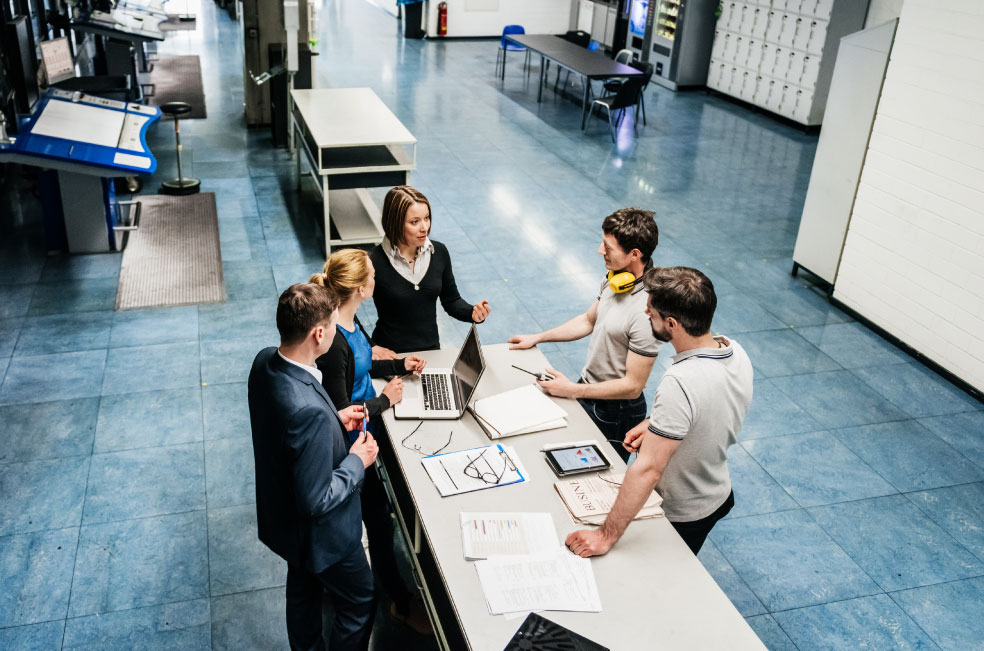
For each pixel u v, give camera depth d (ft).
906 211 17.48
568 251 21.99
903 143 17.33
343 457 8.11
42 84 21.99
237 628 10.27
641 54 45.78
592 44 42.22
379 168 19.94
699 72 42.34
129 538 11.57
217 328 17.17
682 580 7.63
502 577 7.48
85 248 19.98
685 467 8.20
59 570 10.93
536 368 10.92
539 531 8.06
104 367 15.56
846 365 17.39
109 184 20.67
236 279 19.30
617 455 9.33
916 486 13.71
